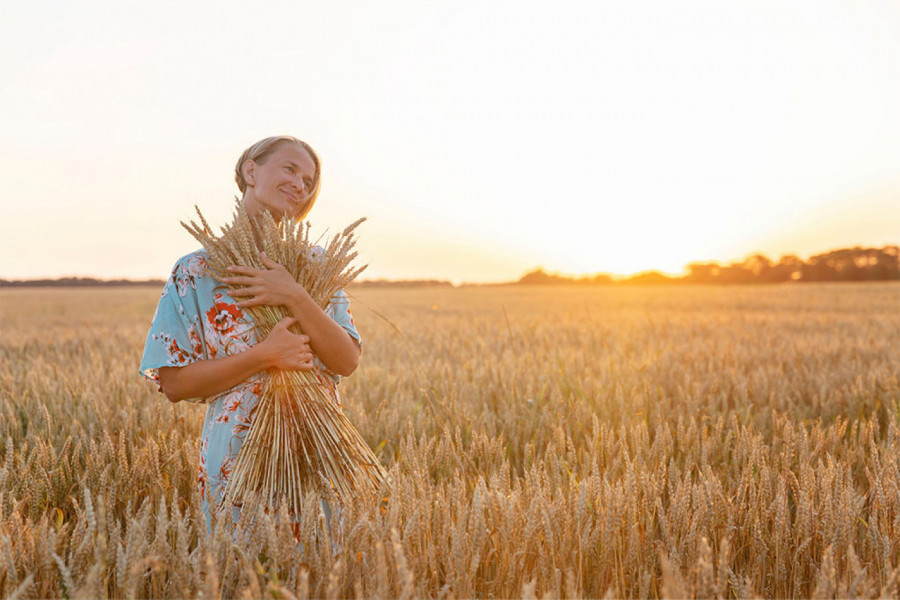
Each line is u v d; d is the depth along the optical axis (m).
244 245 2.13
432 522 2.15
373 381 5.64
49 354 8.80
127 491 2.63
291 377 2.15
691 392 5.10
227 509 1.90
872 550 2.22
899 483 2.45
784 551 2.22
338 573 1.66
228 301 2.16
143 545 1.78
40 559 1.81
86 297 50.41
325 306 2.29
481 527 1.83
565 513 2.08
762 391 5.13
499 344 8.88
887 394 4.82
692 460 3.26
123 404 4.61
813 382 5.48
